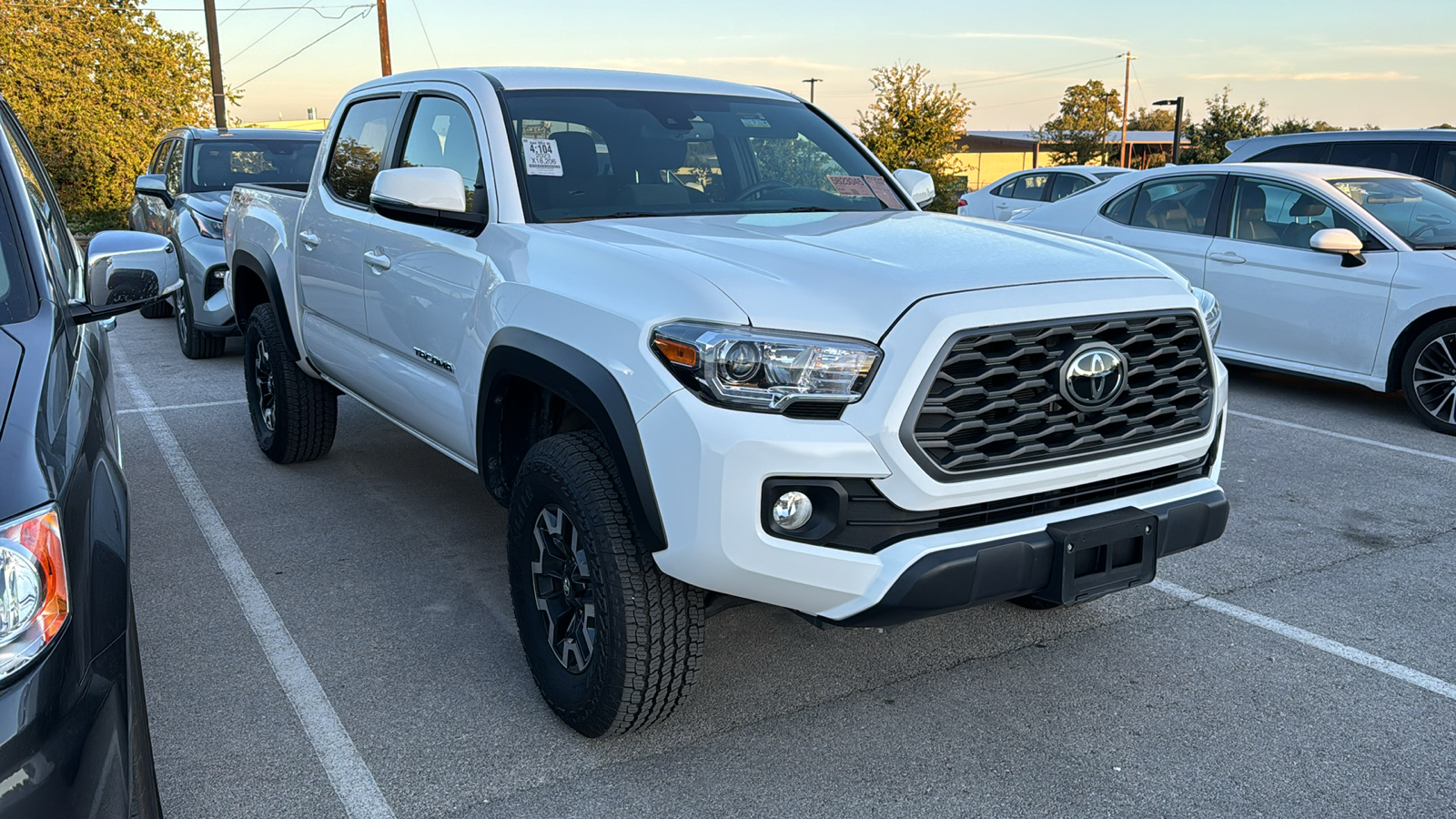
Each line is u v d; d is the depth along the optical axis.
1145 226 7.84
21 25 29.06
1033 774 2.71
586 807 2.56
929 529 2.48
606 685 2.67
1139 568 2.69
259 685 3.13
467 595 3.79
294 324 4.81
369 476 5.17
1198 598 3.84
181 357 8.37
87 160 29.20
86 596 1.71
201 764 2.71
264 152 9.05
